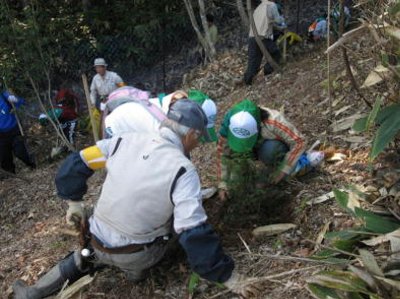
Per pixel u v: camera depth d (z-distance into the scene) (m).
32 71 7.37
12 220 5.51
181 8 10.81
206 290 2.86
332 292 2.42
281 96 6.03
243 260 3.00
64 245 3.90
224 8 10.60
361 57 4.34
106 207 2.69
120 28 10.97
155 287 3.02
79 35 10.54
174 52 10.59
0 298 3.45
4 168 7.29
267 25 7.39
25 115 8.61
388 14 2.84
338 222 3.03
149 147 2.64
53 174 6.47
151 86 9.91
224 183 3.47
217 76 8.46
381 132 2.67
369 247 2.74
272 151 3.26
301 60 7.42
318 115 4.64
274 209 3.36
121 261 2.77
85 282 3.07
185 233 2.46
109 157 2.78
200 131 2.70
